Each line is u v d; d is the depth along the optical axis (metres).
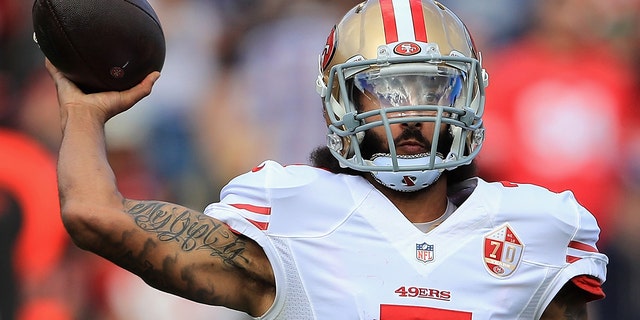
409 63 10.43
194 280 10.09
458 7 26.62
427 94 10.45
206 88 24.52
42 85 23.73
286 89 23.86
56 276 19.45
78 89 10.41
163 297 20.47
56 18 10.15
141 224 9.97
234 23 25.36
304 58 24.02
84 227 9.79
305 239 10.30
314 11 24.91
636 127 22.55
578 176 21.80
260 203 10.41
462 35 10.83
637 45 23.38
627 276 21.70
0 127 20.78
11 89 23.94
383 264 10.23
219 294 10.17
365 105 10.55
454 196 11.08
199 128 24.08
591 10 23.17
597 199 21.83
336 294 10.16
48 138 22.59
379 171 10.38
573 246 10.62
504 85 22.17
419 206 10.63
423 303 10.15
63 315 19.44
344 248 10.27
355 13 10.95
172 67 24.39
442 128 10.54
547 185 21.83
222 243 10.20
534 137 21.84
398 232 10.34
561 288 10.60
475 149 10.74
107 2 10.23
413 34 10.52
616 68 22.69
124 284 20.31
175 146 23.69
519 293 10.37
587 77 22.23
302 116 23.75
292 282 10.24
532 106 21.95
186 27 25.03
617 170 22.05
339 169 11.18
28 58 24.67
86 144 10.10
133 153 23.33
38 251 19.22
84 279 19.98
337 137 10.73
